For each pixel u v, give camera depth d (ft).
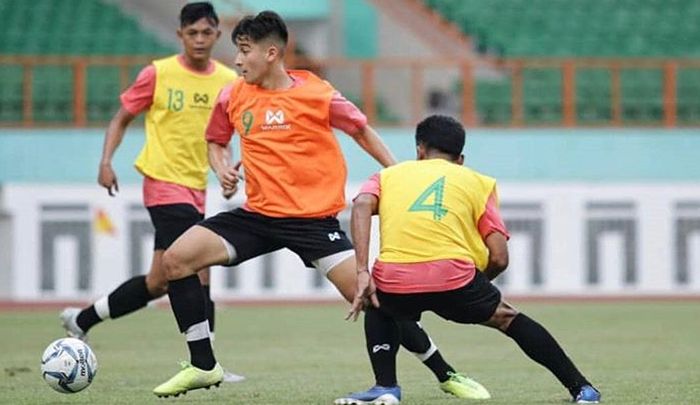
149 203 118.83
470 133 236.02
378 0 284.00
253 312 204.03
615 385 107.65
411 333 94.43
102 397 98.94
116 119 119.34
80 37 268.62
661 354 138.82
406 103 274.36
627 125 246.27
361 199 87.81
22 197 219.00
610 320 185.88
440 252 86.63
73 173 230.89
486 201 87.92
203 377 92.32
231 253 92.27
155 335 165.37
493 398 96.89
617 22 284.41
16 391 103.45
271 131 92.22
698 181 239.30
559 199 225.76
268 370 123.75
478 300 86.74
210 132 97.55
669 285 227.40
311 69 236.43
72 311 121.39
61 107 251.39
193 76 118.62
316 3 284.20
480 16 283.59
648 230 227.20
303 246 92.43
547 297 225.56
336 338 161.07
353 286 92.27
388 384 88.33
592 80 264.72
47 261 219.61
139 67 258.78
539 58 276.62
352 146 230.89
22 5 274.98
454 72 273.13
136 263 220.02
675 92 258.16
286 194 92.02
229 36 265.95
